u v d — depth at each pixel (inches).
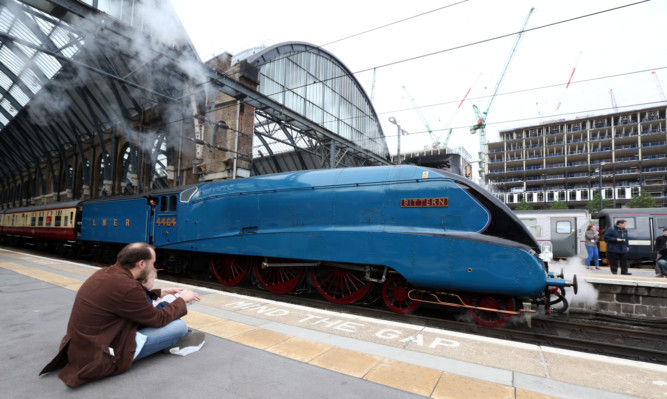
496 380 96.7
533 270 186.4
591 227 448.5
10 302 180.2
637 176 2571.4
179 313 109.4
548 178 2856.8
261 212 289.6
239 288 313.0
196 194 346.0
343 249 241.1
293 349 117.3
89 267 327.6
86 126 1120.8
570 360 112.8
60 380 88.3
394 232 223.8
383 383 92.5
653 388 93.5
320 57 1165.1
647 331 209.6
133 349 94.3
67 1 451.5
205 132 769.6
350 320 156.1
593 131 2810.0
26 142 1398.9
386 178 240.2
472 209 208.1
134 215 421.4
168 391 84.4
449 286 206.8
